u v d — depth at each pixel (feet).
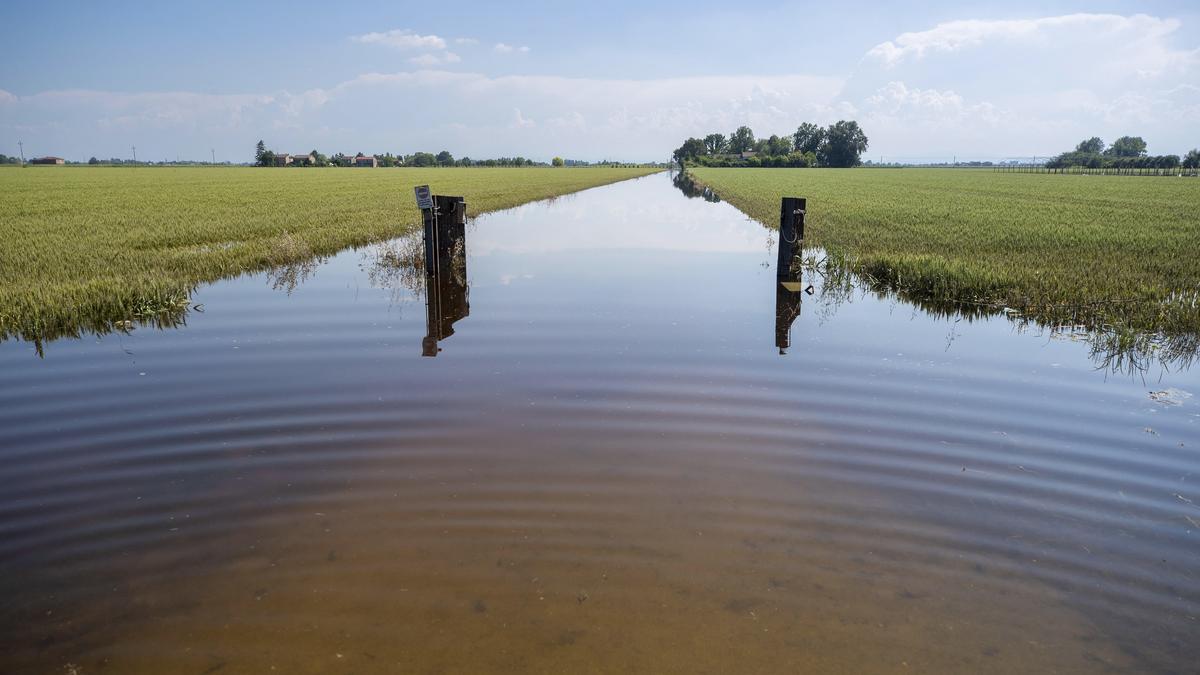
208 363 24.45
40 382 22.27
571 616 10.94
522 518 13.83
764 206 96.12
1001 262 44.16
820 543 13.12
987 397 21.44
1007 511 14.47
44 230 63.36
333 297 36.65
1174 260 45.78
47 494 14.76
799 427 18.76
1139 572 12.41
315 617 10.90
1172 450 17.62
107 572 12.03
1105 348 27.45
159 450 16.99
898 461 16.75
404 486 15.12
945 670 9.89
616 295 37.32
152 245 54.44
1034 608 11.34
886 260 43.93
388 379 22.57
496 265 48.16
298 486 15.10
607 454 16.84
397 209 86.74
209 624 10.74
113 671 9.72
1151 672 9.91
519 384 22.07
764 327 30.40
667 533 13.37
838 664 9.97
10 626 10.69
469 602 11.27
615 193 155.94
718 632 10.62
